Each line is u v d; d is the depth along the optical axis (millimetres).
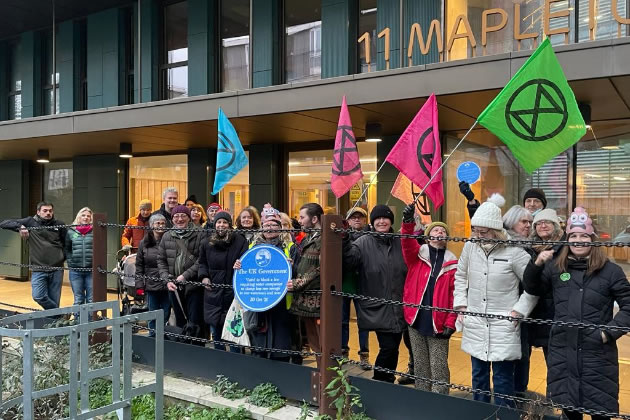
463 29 7262
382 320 4203
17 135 9242
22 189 12523
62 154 11484
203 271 5012
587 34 6441
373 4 8258
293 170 9094
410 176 4660
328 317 3771
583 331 3070
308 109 6441
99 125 8242
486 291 3656
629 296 2994
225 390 4418
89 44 11164
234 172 6082
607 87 5320
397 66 7785
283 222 5164
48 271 6633
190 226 5469
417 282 4113
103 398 4590
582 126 3668
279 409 4070
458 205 7836
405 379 4844
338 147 5297
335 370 3734
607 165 7168
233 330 4551
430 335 4031
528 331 3895
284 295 4059
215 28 9766
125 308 6312
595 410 2900
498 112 3775
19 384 4336
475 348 3674
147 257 5648
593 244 2777
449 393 4438
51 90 12156
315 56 8766
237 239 4898
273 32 8945
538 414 3107
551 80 3730
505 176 7656
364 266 4238
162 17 10547
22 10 10992
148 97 10312
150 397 4562
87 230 6695
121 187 11133
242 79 9523
